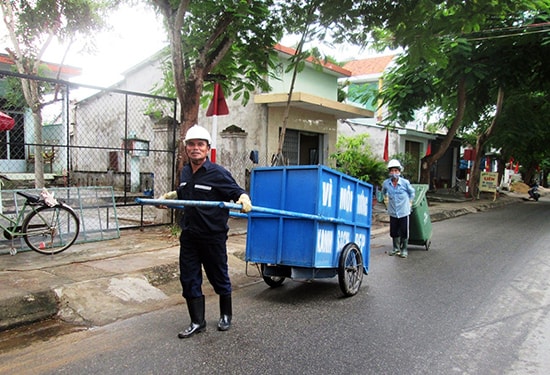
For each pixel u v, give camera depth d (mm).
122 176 16484
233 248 7426
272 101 12359
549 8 11148
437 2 7219
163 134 9172
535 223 13273
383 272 6723
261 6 7555
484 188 21266
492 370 3402
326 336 4035
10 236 6070
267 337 3984
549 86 16734
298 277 5035
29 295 4375
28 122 14508
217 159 13531
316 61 10211
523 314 4742
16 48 9922
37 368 3303
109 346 3727
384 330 4215
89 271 5379
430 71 13469
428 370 3383
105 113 17422
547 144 24016
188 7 7473
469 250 8664
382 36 10617
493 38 13164
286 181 5086
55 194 7164
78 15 9648
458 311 4820
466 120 20156
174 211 8000
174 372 3271
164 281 5578
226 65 8961
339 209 5293
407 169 21125
